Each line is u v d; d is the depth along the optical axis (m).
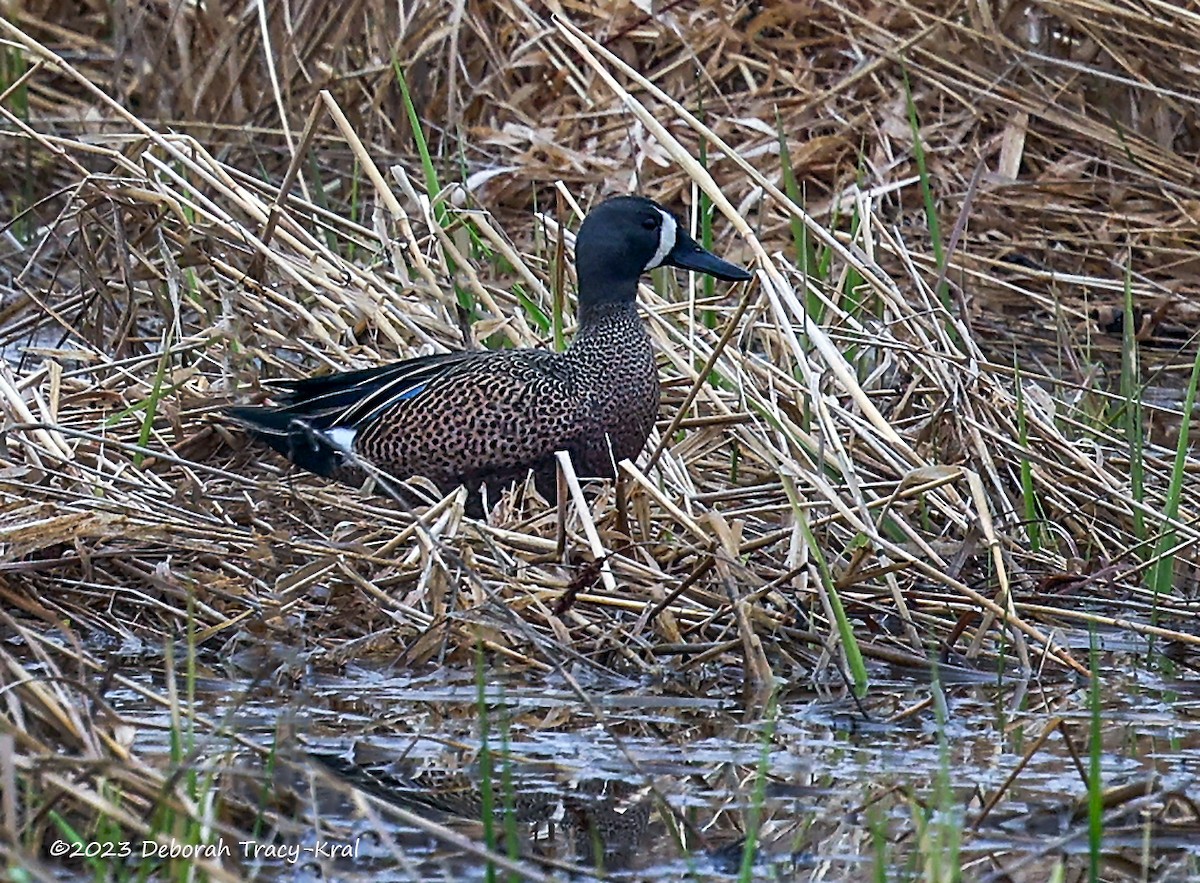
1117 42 15.65
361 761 7.74
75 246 14.46
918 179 15.66
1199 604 9.97
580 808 7.31
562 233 11.69
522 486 10.68
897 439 10.18
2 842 5.91
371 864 6.70
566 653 8.95
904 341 12.41
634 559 9.65
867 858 6.83
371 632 9.33
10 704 6.94
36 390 10.70
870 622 9.63
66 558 9.36
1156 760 7.94
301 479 10.97
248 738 7.79
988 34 15.57
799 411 11.22
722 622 9.39
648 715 8.49
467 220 13.21
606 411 10.70
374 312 11.78
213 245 12.94
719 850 6.89
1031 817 7.25
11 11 18.36
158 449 10.76
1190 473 11.81
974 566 10.38
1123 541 10.81
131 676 8.68
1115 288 14.47
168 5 17.92
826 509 10.17
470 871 6.66
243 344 11.66
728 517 10.09
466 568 8.72
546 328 12.23
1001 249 15.48
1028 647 9.48
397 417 10.59
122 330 12.09
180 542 9.45
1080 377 13.55
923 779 7.67
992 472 10.56
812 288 11.54
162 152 15.45
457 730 8.18
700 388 11.16
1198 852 6.95
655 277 14.30
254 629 9.20
